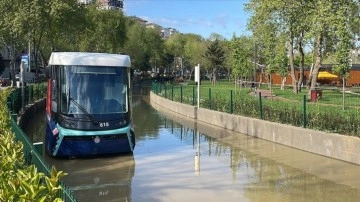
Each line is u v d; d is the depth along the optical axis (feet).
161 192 29.32
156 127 65.46
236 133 58.29
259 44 159.33
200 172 35.19
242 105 62.90
